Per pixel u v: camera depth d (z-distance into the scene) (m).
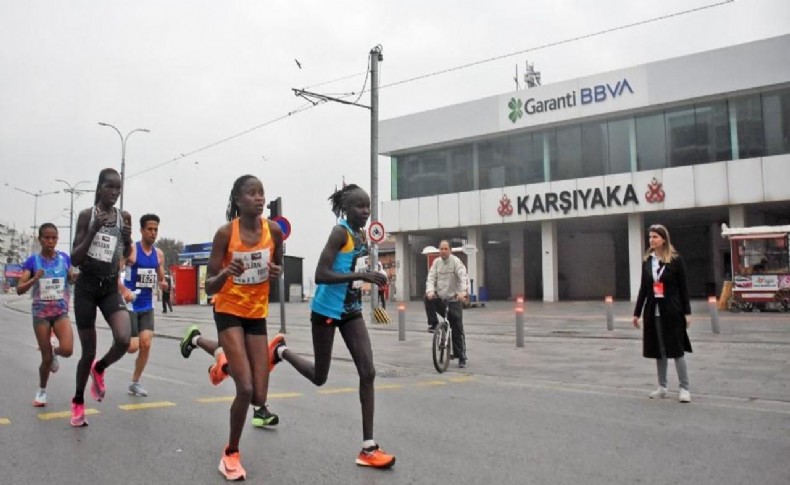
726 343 12.62
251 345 4.62
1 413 6.43
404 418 6.42
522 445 5.35
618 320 19.33
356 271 4.95
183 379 8.91
